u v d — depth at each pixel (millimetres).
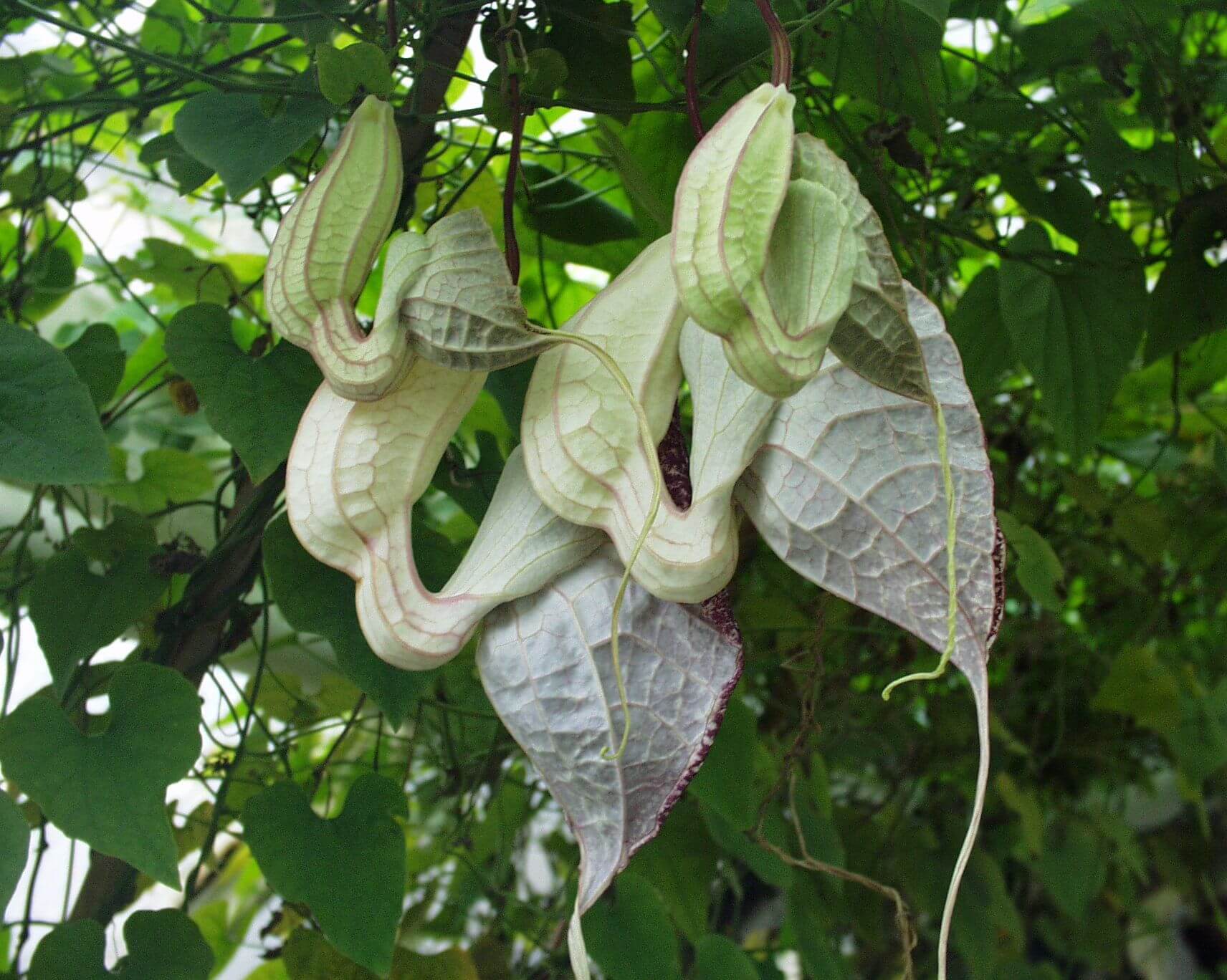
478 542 750
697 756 723
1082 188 1237
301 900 908
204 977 945
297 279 709
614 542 722
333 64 776
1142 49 1173
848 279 634
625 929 1132
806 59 1032
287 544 915
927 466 680
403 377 717
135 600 996
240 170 803
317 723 1360
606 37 927
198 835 1254
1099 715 1971
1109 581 1955
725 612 733
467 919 1594
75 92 1295
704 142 645
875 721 1794
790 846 1363
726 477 702
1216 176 1147
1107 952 2164
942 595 673
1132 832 1996
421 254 703
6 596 1039
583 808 734
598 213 1115
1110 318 1175
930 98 1044
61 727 875
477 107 947
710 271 631
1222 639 2137
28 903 1009
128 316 1678
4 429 787
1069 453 1189
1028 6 1094
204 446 1540
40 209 1144
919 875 1670
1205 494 1755
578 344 694
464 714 1238
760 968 1329
